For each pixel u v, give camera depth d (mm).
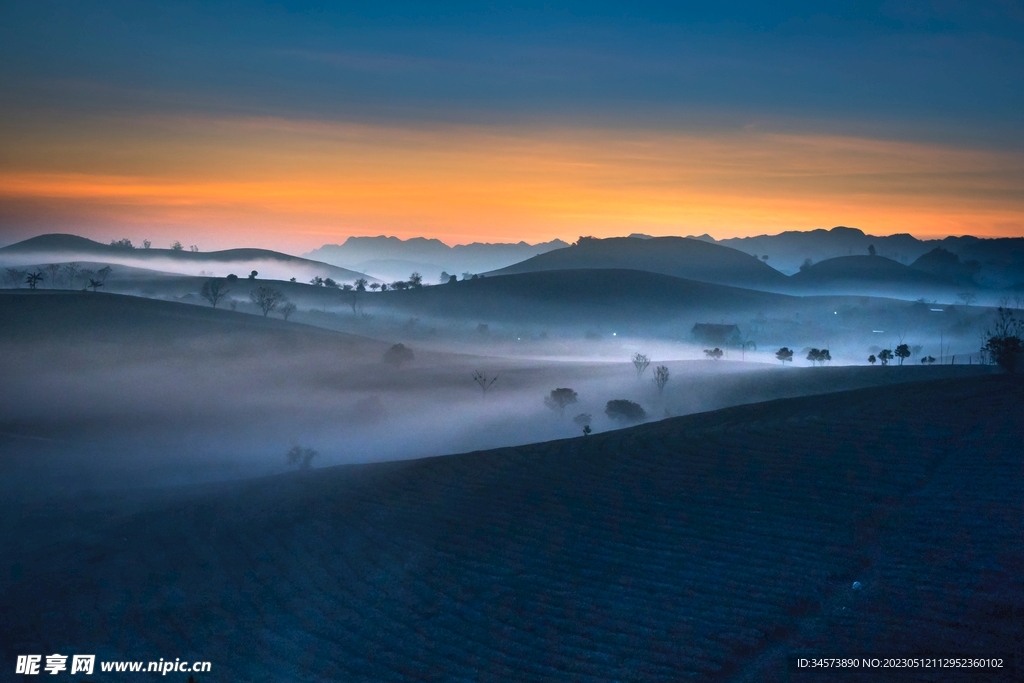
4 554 35688
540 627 23969
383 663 22938
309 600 28125
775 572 25266
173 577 31453
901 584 23031
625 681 20328
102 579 31625
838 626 21359
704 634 22141
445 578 28469
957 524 26438
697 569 26328
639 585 25766
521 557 29391
